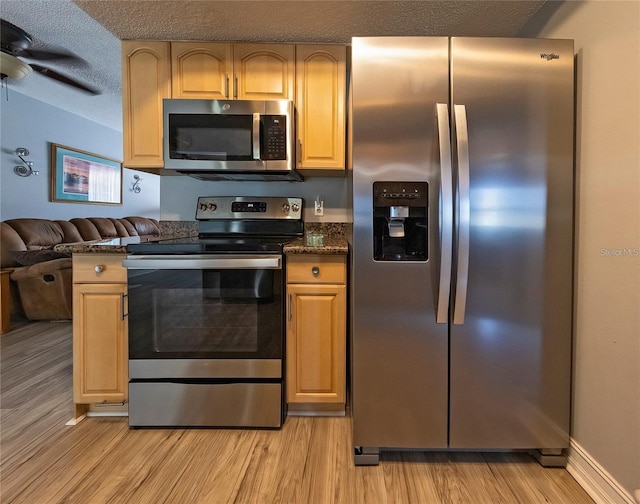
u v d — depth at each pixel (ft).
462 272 4.29
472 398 4.59
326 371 5.60
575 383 4.52
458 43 4.39
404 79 4.42
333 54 6.20
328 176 7.24
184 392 5.41
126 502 4.00
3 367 7.73
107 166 17.34
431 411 4.62
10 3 6.89
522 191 4.44
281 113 5.88
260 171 6.15
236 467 4.59
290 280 5.51
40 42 8.43
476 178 4.42
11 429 5.41
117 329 5.55
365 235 4.52
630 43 3.68
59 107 14.25
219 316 5.38
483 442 4.62
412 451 4.98
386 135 4.45
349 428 5.49
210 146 5.92
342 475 4.46
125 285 5.49
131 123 6.23
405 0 5.09
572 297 4.53
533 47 4.38
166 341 5.39
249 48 6.18
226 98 6.19
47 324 11.05
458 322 4.45
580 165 4.41
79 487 4.21
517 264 4.48
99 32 7.98
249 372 5.40
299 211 7.17
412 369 4.58
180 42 6.18
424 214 4.53
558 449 4.63
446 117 4.28
